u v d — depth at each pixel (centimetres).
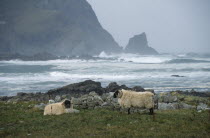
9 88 6538
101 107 2211
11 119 1744
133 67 12188
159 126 1470
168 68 11231
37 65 15300
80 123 1569
